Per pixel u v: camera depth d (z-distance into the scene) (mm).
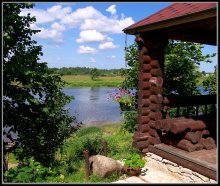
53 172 5965
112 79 97625
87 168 6043
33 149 7539
